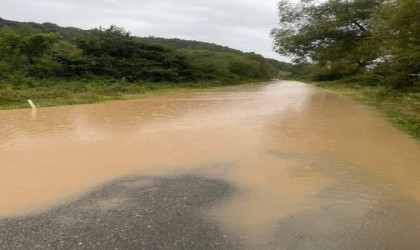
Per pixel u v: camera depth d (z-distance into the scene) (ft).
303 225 16.66
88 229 16.20
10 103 59.82
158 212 17.93
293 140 33.40
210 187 21.40
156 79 121.29
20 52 108.06
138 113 51.31
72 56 104.99
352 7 102.12
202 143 32.37
